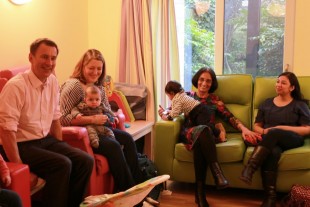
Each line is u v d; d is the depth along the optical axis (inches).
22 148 86.5
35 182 82.5
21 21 118.8
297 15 136.1
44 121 91.7
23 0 118.3
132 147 112.0
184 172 119.5
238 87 133.3
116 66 153.5
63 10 141.0
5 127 79.7
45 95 91.4
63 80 142.9
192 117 122.1
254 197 118.6
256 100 131.0
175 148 119.3
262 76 141.0
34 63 86.9
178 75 146.9
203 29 153.0
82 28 155.4
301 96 122.0
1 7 110.5
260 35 143.9
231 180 115.3
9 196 67.1
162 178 83.4
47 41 86.7
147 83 146.9
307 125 116.4
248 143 117.9
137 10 145.2
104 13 158.1
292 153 106.9
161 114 130.6
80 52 154.4
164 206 111.4
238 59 148.6
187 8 153.1
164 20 143.3
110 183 106.4
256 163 106.7
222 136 118.7
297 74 138.5
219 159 113.6
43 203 86.5
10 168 72.0
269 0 140.6
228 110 130.9
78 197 90.8
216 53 149.2
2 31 111.3
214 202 114.7
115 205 80.2
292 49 138.3
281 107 121.3
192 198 118.0
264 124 124.6
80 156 89.5
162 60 146.6
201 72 131.6
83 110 107.0
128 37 148.3
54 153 86.1
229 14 147.1
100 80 114.3
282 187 109.5
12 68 107.5
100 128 105.8
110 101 142.0
